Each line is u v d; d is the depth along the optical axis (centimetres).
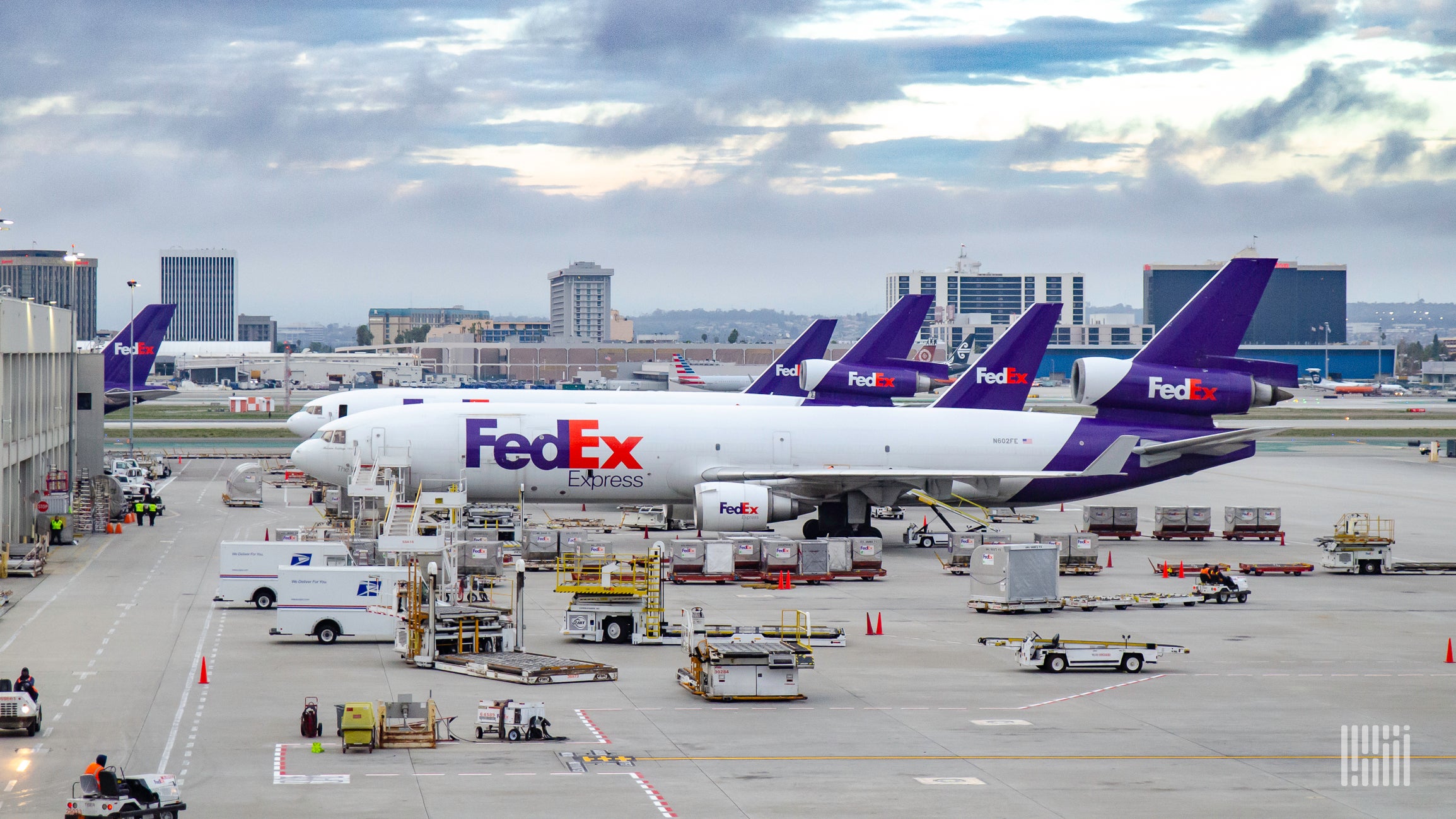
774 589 17262
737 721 10169
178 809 7438
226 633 13600
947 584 17875
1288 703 11000
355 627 13300
